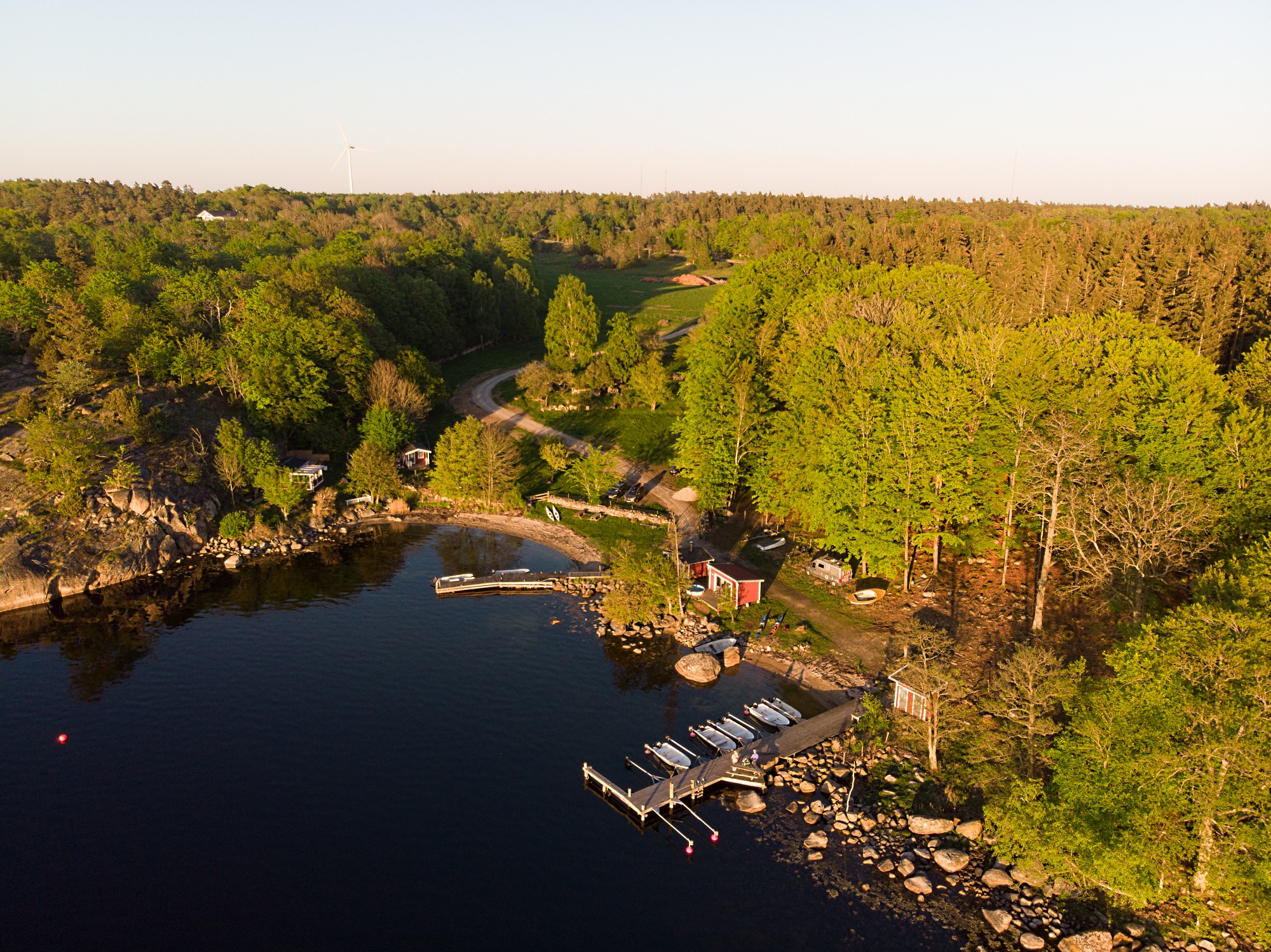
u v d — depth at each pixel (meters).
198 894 42.16
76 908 41.19
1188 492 56.81
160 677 63.84
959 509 68.75
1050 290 127.50
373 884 43.00
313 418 109.31
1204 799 36.41
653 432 124.81
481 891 42.62
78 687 62.44
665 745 54.41
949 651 61.84
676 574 74.62
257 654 67.81
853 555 72.88
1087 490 60.12
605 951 38.88
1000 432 68.00
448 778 51.88
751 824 47.78
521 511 100.25
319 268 147.38
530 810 49.00
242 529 91.75
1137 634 47.84
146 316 110.62
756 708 58.47
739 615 71.94
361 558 89.06
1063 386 70.75
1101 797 39.75
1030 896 41.12
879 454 70.88
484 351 184.75
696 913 41.28
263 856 44.94
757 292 113.56
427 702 60.56
